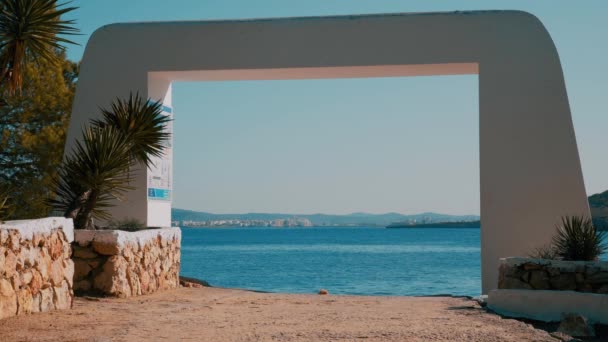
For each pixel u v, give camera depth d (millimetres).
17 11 8766
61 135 15531
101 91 13461
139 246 10453
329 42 13031
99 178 10703
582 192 12523
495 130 12727
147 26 13500
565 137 12625
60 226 8109
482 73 12766
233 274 32406
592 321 8336
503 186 12672
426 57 12852
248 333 6535
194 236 139500
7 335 6176
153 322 7289
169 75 13688
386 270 35438
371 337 6316
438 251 63094
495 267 12594
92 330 6598
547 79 12695
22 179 15328
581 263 9703
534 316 8680
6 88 9805
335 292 22359
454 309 9000
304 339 6195
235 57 13234
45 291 7742
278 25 13188
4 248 6879
